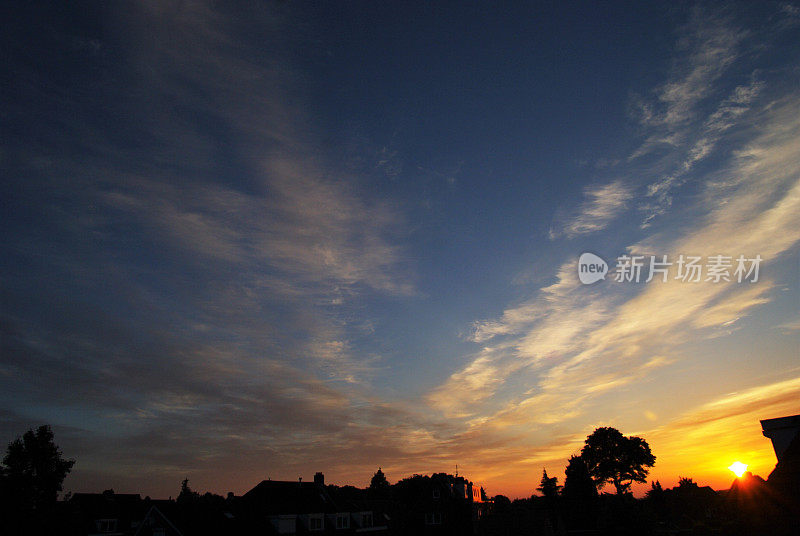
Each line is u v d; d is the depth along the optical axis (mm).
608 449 93938
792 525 24469
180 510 51344
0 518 48812
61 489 52625
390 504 80000
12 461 51219
